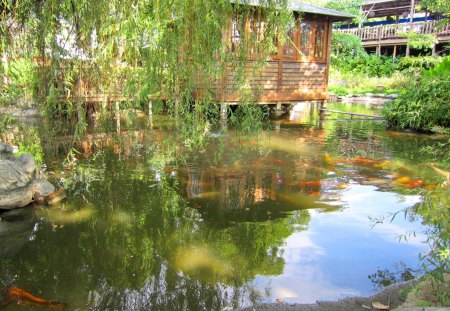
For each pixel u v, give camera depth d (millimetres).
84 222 3457
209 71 2271
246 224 3402
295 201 3955
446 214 2207
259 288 2459
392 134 7934
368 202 3926
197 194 4137
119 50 2234
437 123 8398
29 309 2242
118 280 2568
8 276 2621
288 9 2410
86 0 2014
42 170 4824
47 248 3000
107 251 2955
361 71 20750
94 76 2240
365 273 2629
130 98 2461
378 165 5367
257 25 2469
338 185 4473
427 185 4453
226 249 2975
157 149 5211
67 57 2143
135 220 3498
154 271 2672
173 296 2389
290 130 8164
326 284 2500
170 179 4605
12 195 3711
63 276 2621
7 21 2186
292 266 2723
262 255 2873
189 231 3283
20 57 2277
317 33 10344
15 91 2559
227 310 2229
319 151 6180
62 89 2217
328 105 13508
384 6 22578
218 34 2209
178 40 2145
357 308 2215
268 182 4547
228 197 4039
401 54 22391
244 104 2672
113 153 5531
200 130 2541
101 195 4098
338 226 3348
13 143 5344
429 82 8586
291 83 10188
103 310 2248
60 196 3965
